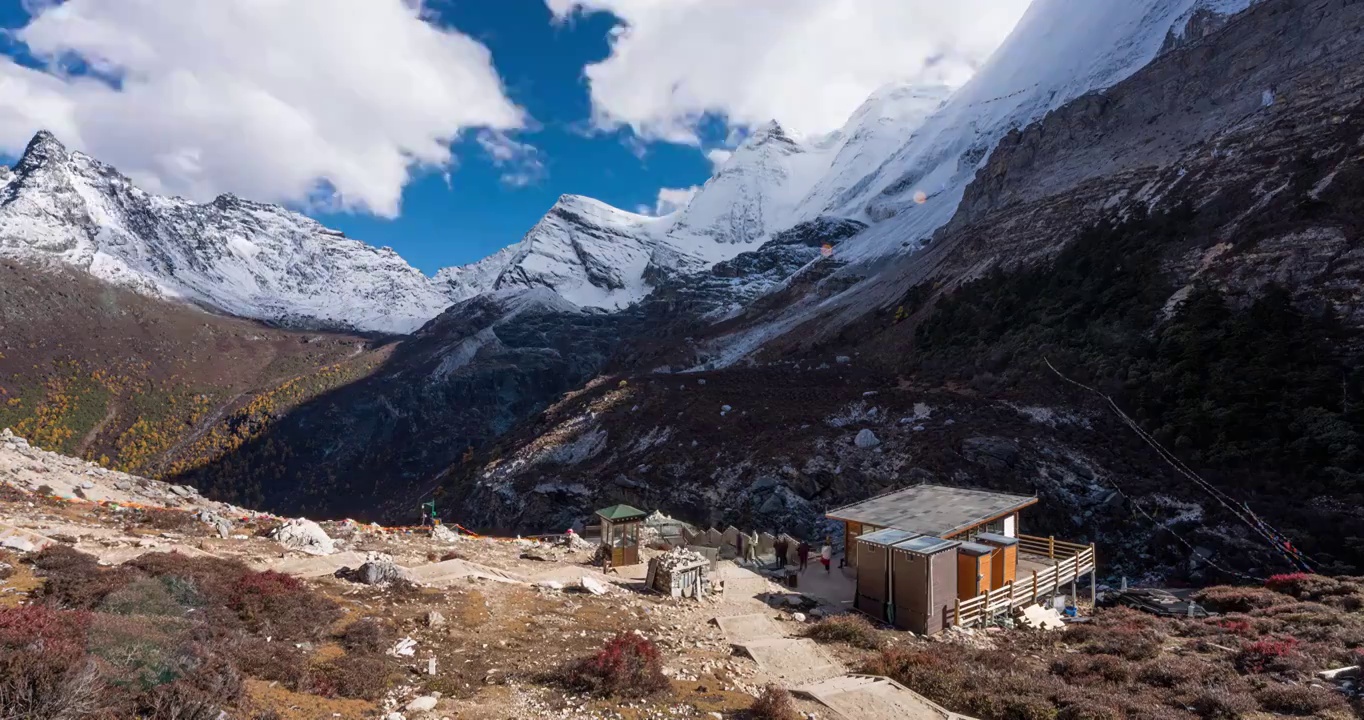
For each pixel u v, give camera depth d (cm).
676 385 9119
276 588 1429
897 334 9431
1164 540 3984
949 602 2064
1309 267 5294
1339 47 8306
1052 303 7231
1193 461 4428
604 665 1266
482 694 1166
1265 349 4766
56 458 3191
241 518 2694
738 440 6981
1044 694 1390
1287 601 2391
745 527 5653
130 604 1182
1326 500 3734
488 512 7800
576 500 7000
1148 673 1581
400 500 13338
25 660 815
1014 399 6016
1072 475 4706
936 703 1346
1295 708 1324
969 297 8731
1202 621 2216
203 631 1127
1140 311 6062
